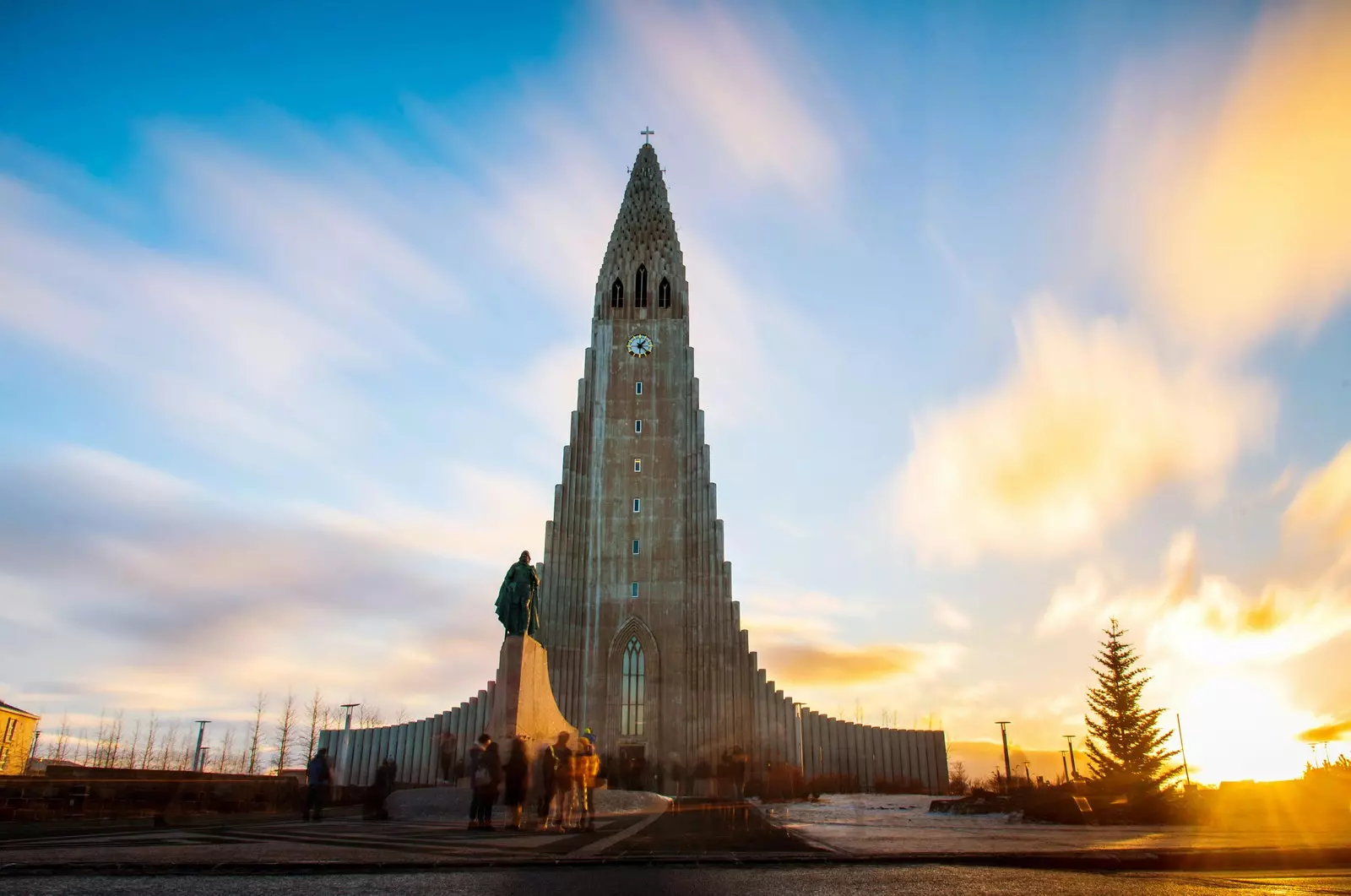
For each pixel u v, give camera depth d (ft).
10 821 82.53
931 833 77.30
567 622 258.37
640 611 259.19
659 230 307.17
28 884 34.86
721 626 256.11
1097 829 88.94
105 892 32.86
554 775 75.51
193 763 361.10
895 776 299.99
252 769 331.36
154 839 58.08
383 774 100.94
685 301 297.53
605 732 247.70
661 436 278.26
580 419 279.69
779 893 35.09
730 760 193.36
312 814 106.32
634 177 320.50
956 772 420.36
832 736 300.40
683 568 262.67
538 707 119.75
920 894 35.24
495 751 75.31
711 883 38.22
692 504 269.03
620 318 293.02
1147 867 47.55
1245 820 119.96
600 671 254.27
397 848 51.98
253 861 41.75
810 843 60.08
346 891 34.19
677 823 88.33
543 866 44.04
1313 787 143.33
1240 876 43.27
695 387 281.13
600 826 82.79
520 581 116.47
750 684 254.47
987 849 54.39
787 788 227.20
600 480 273.54
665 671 253.85
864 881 39.58
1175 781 191.31
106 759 343.67
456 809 100.01
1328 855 49.90
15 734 292.61
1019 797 129.90
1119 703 198.70
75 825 78.79
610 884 37.55
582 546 266.77
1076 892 36.29
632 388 284.41
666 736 247.29
